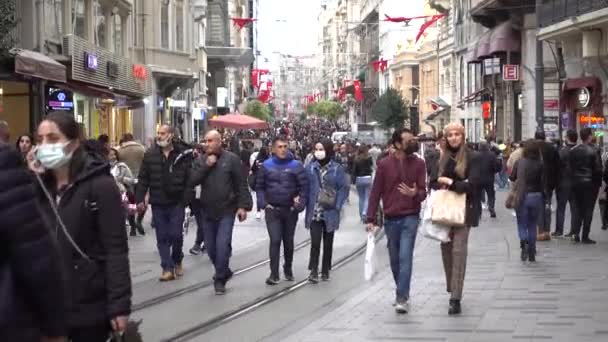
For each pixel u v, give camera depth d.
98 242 10.02
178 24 75.62
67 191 9.89
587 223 30.11
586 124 56.97
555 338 15.40
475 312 18.16
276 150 23.34
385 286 22.17
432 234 17.95
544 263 25.52
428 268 25.28
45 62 35.22
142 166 23.80
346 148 66.50
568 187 31.02
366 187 41.69
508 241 31.47
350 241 34.19
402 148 18.39
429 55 118.62
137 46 69.38
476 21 82.06
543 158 30.72
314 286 23.11
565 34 54.69
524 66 72.50
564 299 19.41
